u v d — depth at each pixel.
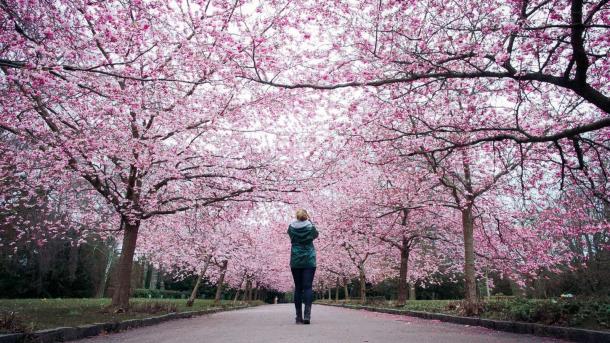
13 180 12.29
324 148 11.47
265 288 52.09
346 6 7.77
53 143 9.68
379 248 20.08
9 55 7.16
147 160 10.28
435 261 19.80
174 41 8.43
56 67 5.82
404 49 7.44
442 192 13.71
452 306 11.05
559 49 7.16
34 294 25.66
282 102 10.55
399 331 6.17
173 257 21.39
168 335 5.93
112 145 10.06
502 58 6.09
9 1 6.04
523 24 5.92
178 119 10.30
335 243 19.98
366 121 9.42
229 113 10.66
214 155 12.20
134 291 39.09
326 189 15.28
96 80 8.17
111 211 14.36
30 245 22.83
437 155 12.09
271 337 5.20
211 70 8.53
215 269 26.64
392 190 13.68
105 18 7.01
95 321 6.73
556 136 6.89
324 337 5.16
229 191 12.58
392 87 8.40
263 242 29.25
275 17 8.12
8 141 11.35
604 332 4.56
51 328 5.17
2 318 4.86
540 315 6.09
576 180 8.62
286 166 12.61
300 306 7.54
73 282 28.47
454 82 8.69
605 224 11.20
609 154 9.48
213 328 6.99
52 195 14.45
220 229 19.42
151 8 8.01
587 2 6.30
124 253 11.12
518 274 15.39
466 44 7.02
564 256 13.89
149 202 11.44
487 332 6.16
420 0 7.38
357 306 18.66
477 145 9.73
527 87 7.58
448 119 9.79
